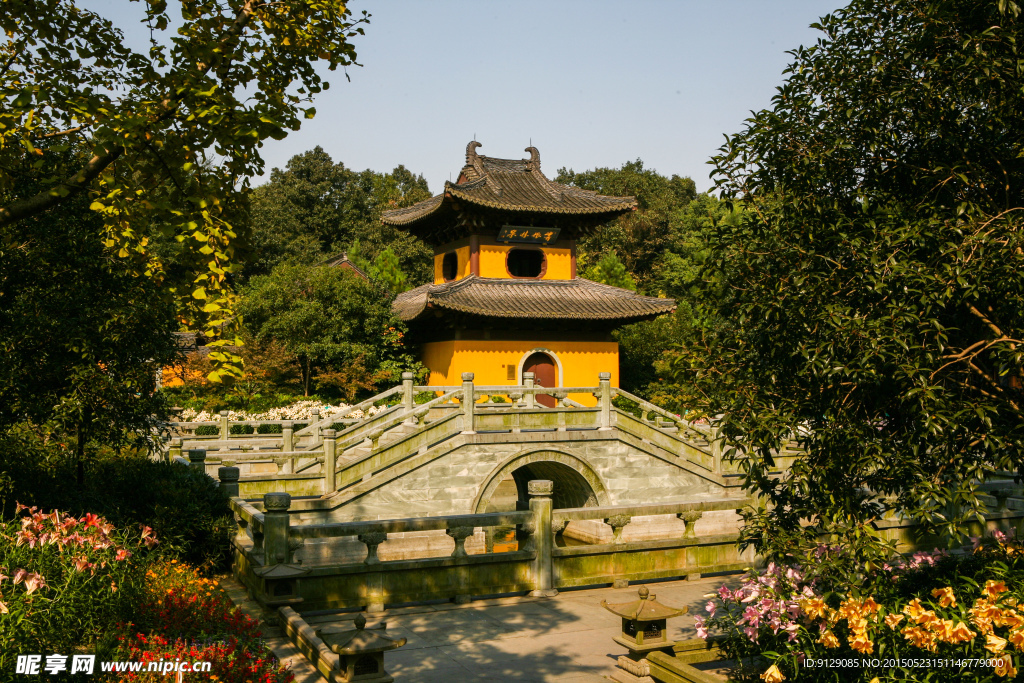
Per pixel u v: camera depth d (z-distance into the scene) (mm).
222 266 5562
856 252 5273
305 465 18469
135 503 11484
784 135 6289
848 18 6125
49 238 9688
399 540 17781
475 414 18734
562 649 8000
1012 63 5203
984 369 5672
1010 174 5809
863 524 5770
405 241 58375
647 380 38656
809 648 5688
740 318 6090
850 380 5492
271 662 6734
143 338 10586
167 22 6559
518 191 30062
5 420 10039
